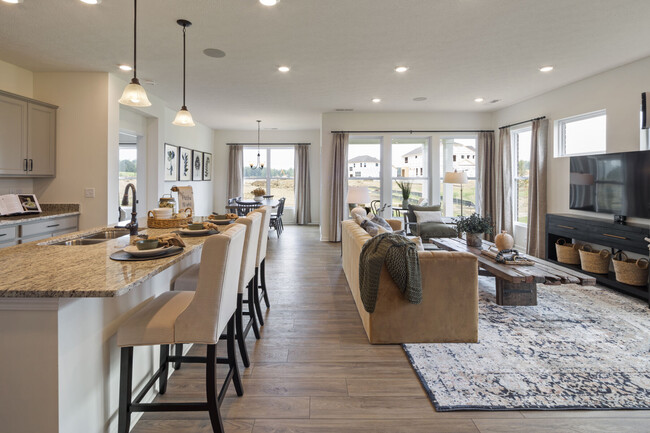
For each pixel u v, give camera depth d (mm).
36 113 4090
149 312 1627
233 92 5496
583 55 3934
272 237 7742
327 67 4336
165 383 2002
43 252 1884
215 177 9891
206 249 1531
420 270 2598
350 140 7453
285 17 3057
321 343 2676
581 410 1852
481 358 2400
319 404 1925
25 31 3287
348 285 4184
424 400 1961
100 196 4410
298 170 9852
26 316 1245
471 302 2625
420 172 7262
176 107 6668
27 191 4379
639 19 3109
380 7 2895
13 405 1249
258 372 2258
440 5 2869
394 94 5613
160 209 2914
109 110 4438
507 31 3340
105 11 2924
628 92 4168
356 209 4672
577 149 5043
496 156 6867
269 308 3432
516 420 1779
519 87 5199
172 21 3115
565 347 2553
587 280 2809
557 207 5238
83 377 1391
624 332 2805
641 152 3758
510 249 3561
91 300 1441
